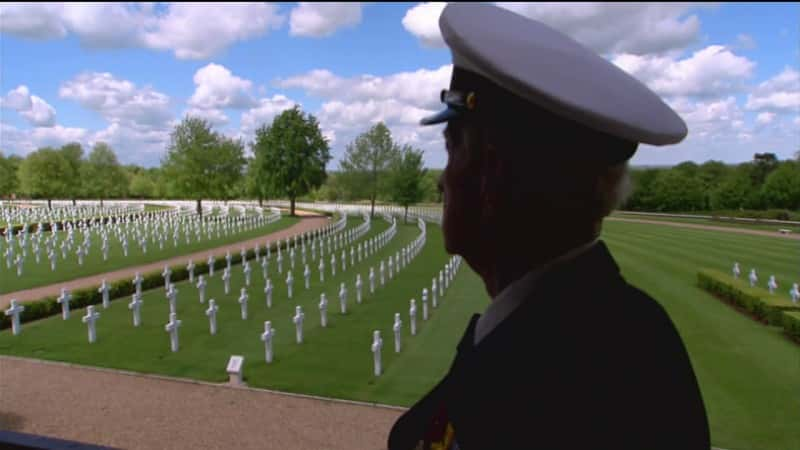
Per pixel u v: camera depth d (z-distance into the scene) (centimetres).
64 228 3819
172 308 1450
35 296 1667
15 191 8181
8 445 171
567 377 95
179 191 6238
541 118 102
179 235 3581
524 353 101
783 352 1147
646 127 98
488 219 112
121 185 8419
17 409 825
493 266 121
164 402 862
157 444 716
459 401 107
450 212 121
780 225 4681
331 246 3134
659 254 2784
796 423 795
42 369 1013
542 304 105
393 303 1670
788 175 5619
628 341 99
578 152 101
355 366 1054
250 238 3566
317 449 708
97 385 934
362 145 5859
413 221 5403
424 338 1271
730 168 6756
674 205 6038
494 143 108
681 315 1493
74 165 7206
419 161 5119
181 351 1139
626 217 5672
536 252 110
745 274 2200
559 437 92
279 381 966
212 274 2116
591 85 101
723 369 1042
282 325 1378
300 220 5434
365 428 776
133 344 1184
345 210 6794
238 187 8462
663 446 92
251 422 791
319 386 942
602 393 93
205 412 826
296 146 5962
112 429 760
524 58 103
